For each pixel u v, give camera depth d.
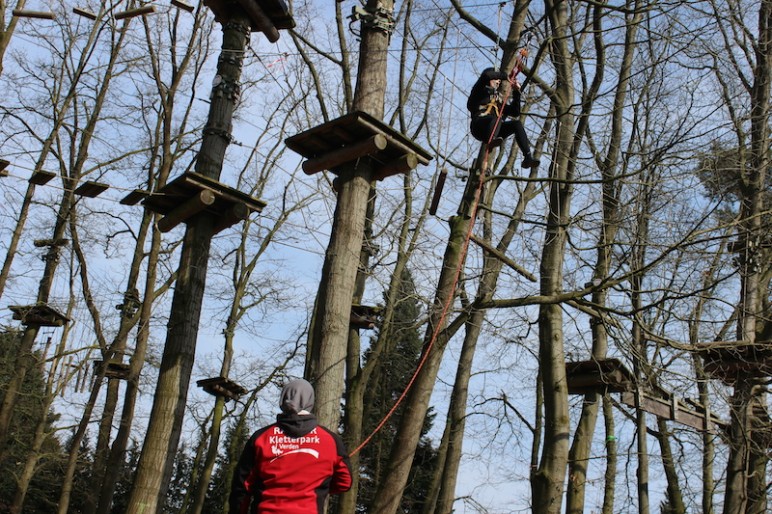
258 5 11.59
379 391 26.89
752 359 13.56
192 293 10.34
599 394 14.41
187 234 10.62
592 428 15.68
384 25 10.84
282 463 5.92
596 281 13.05
